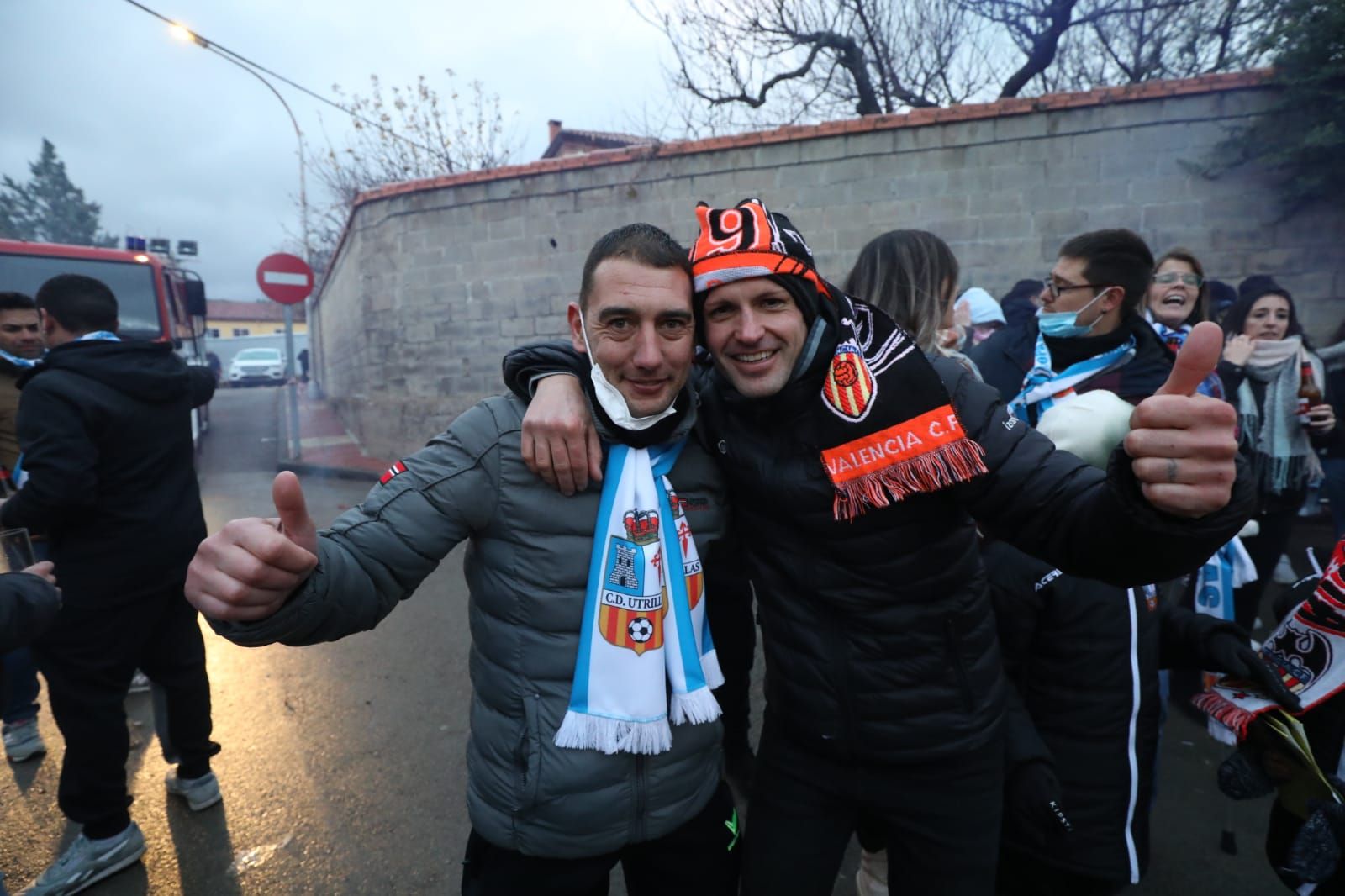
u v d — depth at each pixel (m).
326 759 2.70
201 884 2.10
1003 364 2.56
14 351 2.80
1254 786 1.47
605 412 1.13
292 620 0.92
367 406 8.80
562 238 7.12
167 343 2.21
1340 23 4.55
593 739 1.16
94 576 1.97
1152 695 1.50
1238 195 5.37
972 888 1.27
